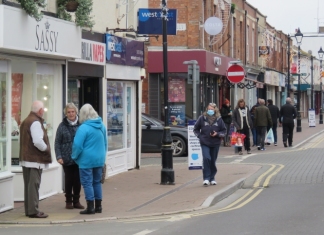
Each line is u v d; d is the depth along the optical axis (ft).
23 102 42.04
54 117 44.39
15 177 41.19
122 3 56.80
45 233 31.40
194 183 49.90
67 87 46.83
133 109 60.08
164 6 48.83
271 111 89.25
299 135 115.96
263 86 151.64
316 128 144.56
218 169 59.41
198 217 35.42
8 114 38.65
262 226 31.65
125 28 58.34
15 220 35.32
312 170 57.00
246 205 39.47
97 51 50.11
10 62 38.65
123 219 35.68
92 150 36.50
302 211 36.06
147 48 92.89
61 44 41.93
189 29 92.99
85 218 35.70
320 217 33.94
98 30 51.31
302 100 234.17
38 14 37.76
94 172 37.29
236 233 29.96
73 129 38.42
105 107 52.39
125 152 58.03
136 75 59.57
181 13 93.15
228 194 44.78
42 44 39.40
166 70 49.37
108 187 48.11
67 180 38.83
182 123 94.17
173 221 34.32
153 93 94.02
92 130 36.47
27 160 35.76
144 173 56.90
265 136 87.92
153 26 57.72
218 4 100.22
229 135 89.35
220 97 110.32
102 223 34.55
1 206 37.45
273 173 55.36
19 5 37.40
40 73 42.50
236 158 71.20
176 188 47.29
